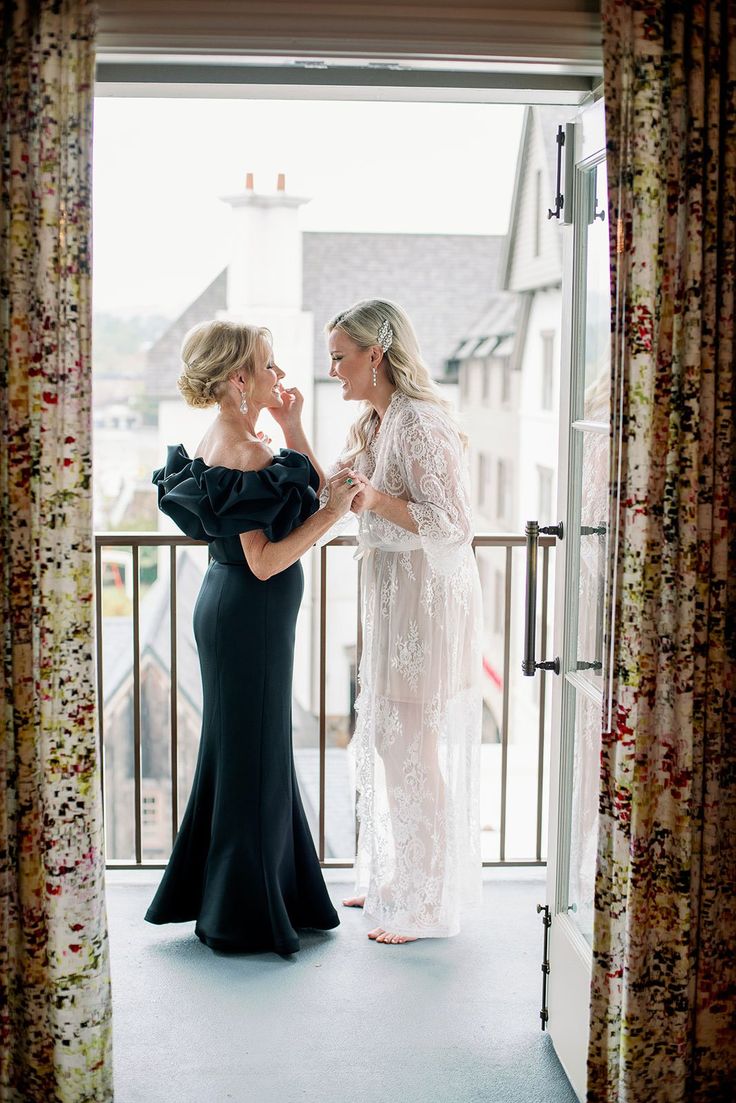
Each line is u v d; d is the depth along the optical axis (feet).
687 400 6.56
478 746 9.74
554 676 8.38
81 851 6.98
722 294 6.54
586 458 7.82
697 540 6.64
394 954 9.73
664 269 6.53
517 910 10.61
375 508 9.12
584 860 7.93
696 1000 7.04
